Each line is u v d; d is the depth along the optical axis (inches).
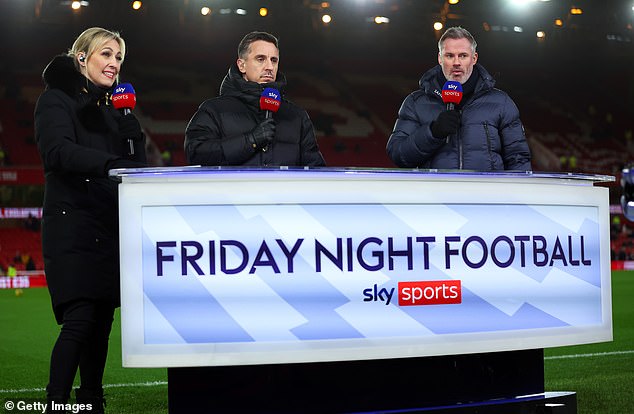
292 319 115.5
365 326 117.8
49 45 1477.6
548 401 135.6
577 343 132.0
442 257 122.1
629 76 1594.5
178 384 122.0
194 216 114.6
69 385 134.0
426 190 121.6
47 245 137.4
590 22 1373.0
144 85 1501.0
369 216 118.8
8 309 539.5
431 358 131.0
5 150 1256.2
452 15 1373.0
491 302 124.8
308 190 116.6
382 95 1590.8
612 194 1315.2
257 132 143.9
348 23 1464.1
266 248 115.3
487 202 125.4
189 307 114.0
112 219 140.6
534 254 128.7
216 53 1592.0
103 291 137.7
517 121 175.6
